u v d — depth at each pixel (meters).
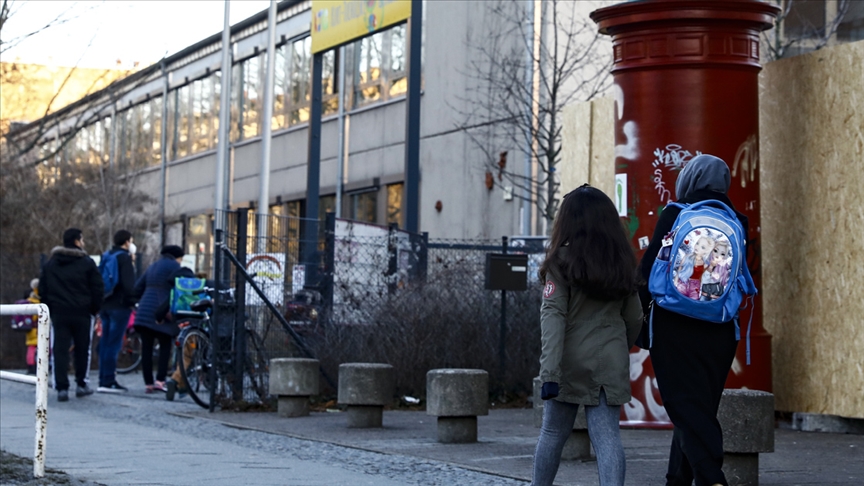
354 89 29.55
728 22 9.60
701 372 5.81
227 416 11.91
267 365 12.79
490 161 22.66
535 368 13.31
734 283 5.80
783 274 10.20
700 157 6.18
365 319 13.04
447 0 24.83
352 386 10.59
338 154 29.89
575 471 7.57
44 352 7.58
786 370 10.10
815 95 9.95
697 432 5.68
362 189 28.84
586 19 21.11
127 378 18.56
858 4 17.44
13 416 12.04
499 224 22.84
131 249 16.70
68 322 14.06
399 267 13.52
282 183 33.72
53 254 14.13
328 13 18.38
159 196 43.31
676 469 6.07
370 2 17.00
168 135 42.88
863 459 7.92
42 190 31.47
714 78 9.61
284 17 33.66
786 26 17.83
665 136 9.66
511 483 7.20
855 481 6.94
